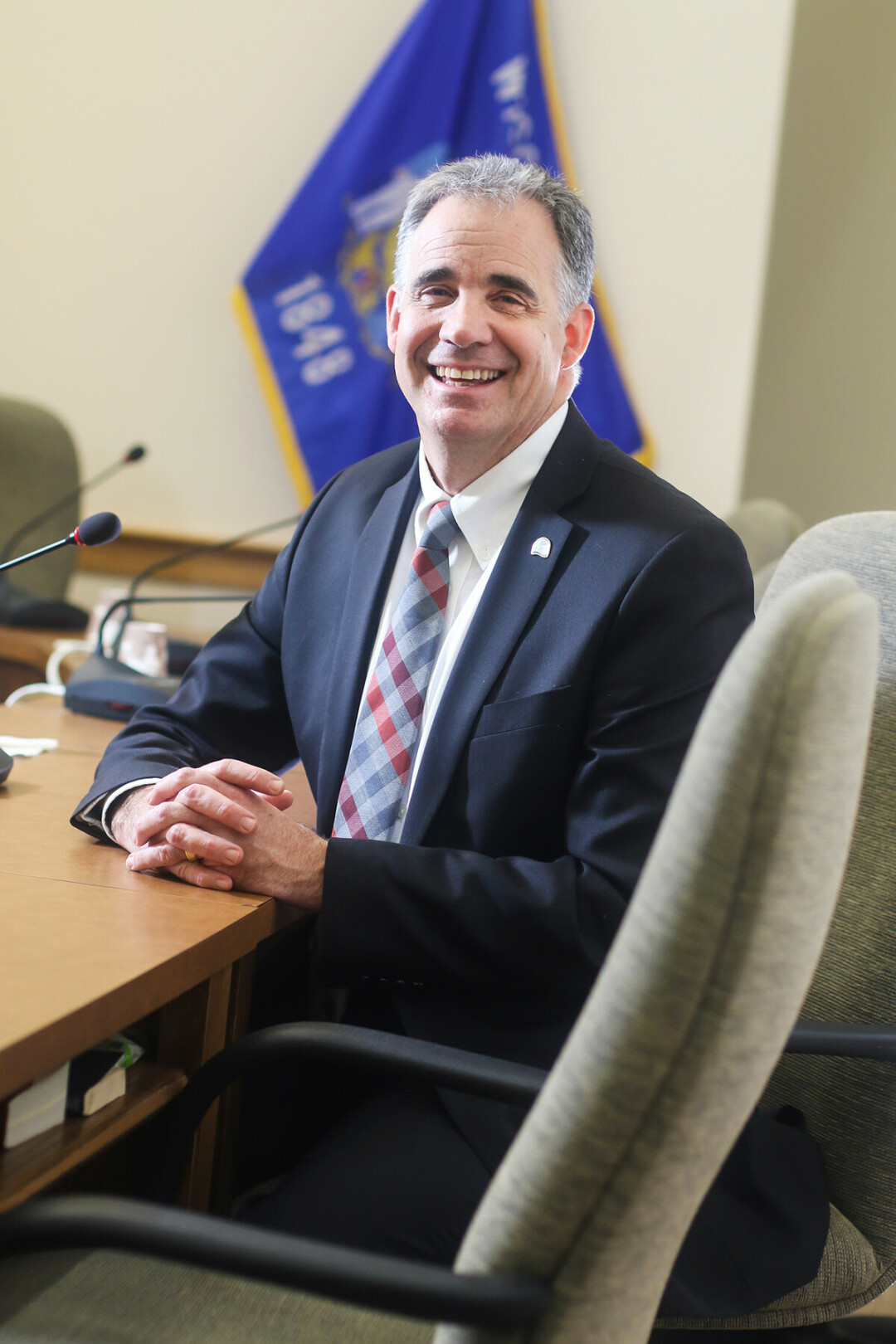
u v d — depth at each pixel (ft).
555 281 4.33
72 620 8.76
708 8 9.98
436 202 4.41
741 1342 3.63
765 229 10.01
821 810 1.92
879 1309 5.68
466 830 3.96
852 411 12.10
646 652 3.82
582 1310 2.02
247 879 3.60
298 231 10.60
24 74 11.19
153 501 11.27
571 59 10.22
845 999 3.62
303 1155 4.07
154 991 2.81
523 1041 3.58
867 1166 3.58
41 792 4.55
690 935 1.92
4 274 11.34
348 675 4.36
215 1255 2.09
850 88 11.40
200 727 4.69
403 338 4.39
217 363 11.05
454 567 4.33
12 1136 2.62
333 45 10.68
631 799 3.68
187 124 10.97
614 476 4.33
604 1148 1.98
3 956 2.78
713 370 10.14
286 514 11.05
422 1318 2.02
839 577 2.06
